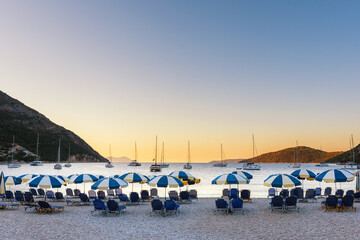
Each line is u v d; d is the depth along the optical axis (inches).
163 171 4566.9
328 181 678.5
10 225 518.0
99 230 486.0
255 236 443.2
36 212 655.8
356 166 4879.4
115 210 620.1
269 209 687.7
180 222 552.1
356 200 778.2
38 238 432.8
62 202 837.8
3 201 818.2
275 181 644.7
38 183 686.5
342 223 524.1
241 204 631.8
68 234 458.0
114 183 680.4
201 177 2706.7
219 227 507.2
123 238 435.5
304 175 771.4
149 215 626.2
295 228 491.2
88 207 738.8
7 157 7445.9
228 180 674.8
